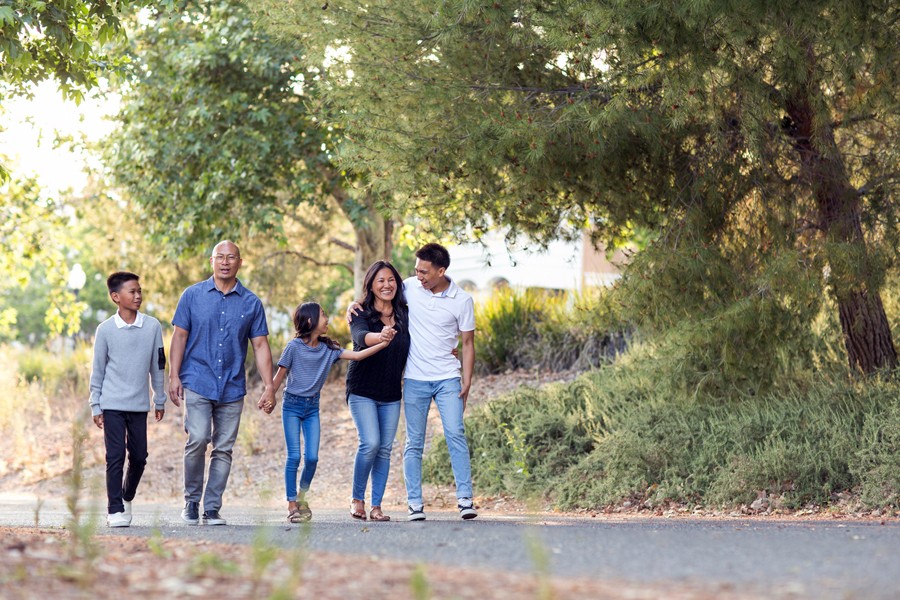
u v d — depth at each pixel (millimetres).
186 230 36750
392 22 19625
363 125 19844
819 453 19859
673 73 16797
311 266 50750
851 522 15617
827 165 20828
